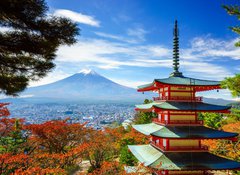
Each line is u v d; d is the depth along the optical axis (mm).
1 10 10484
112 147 46031
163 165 23984
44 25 11453
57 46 12773
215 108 26562
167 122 26469
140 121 56188
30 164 25641
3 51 11930
